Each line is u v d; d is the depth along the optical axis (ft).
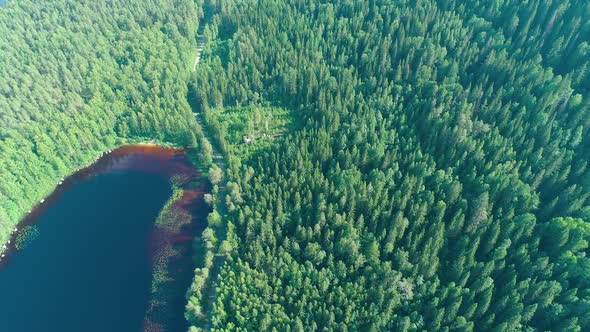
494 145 399.03
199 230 461.78
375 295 328.90
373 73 517.96
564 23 484.33
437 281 327.47
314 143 449.06
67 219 484.74
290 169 435.94
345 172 407.03
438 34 508.53
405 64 499.92
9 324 397.60
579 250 328.29
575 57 453.99
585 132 401.90
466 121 419.95
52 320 398.21
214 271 403.75
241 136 519.60
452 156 401.29
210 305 381.19
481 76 463.01
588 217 344.90
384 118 465.47
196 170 526.98
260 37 613.52
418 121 449.48
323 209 384.06
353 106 479.00
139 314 398.01
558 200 357.41
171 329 384.47
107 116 558.15
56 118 542.98
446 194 373.40
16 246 460.96
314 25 591.37
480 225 351.46
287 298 349.00
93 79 584.40
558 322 301.02
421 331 313.53
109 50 631.97
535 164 383.45
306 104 522.88
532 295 305.53
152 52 615.57
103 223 478.18
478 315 311.27
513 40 501.97
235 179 463.01
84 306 406.41
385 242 359.05
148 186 515.91
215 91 557.33
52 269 437.99
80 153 538.88
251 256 377.91
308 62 550.77
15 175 491.72
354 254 355.15
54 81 575.79
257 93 556.51
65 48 627.87
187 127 543.39
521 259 326.65
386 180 400.47
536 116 410.52
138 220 479.82
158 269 430.20
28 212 493.77
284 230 398.21
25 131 522.06
